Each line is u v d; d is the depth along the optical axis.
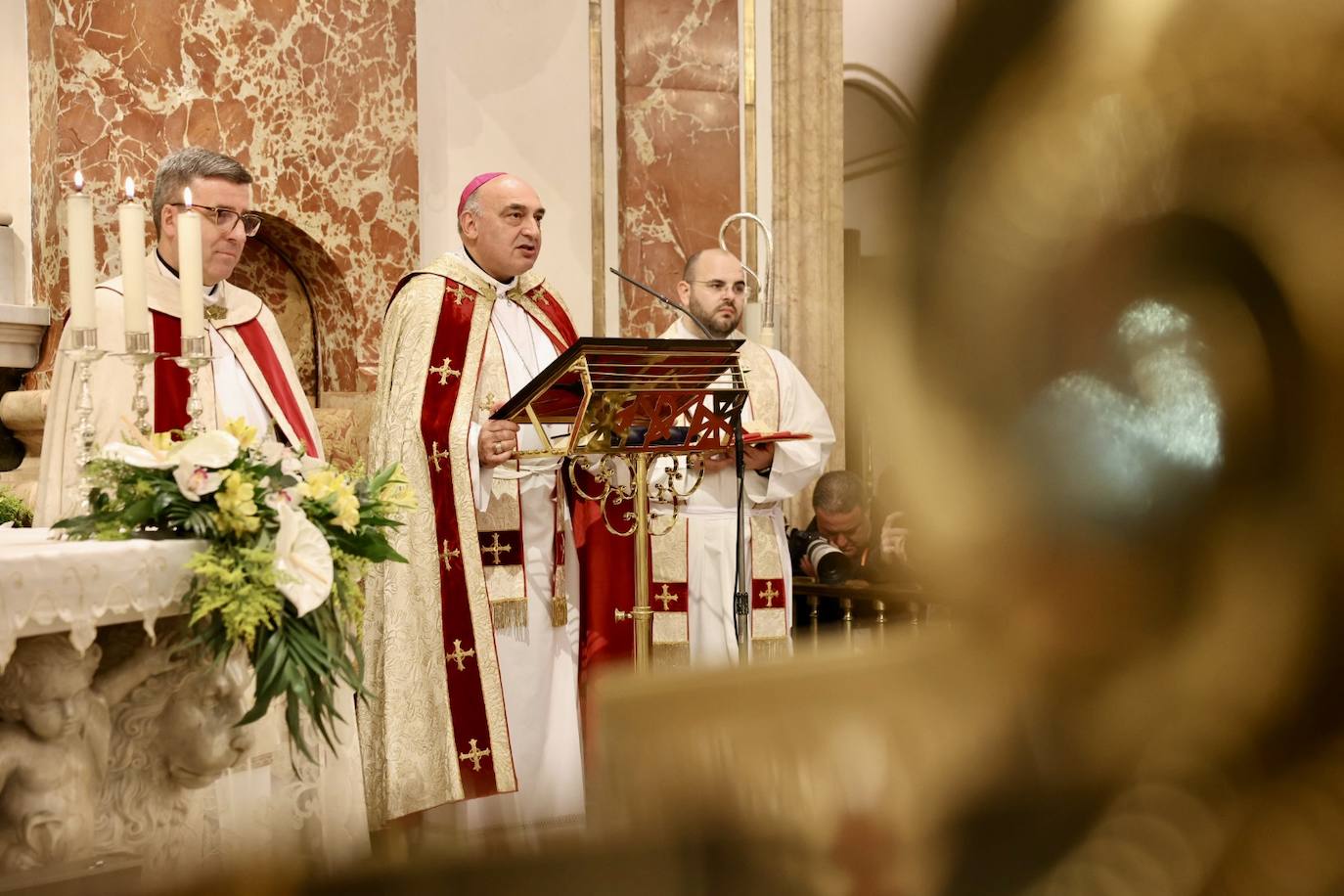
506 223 4.59
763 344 5.38
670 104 7.05
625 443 3.49
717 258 4.98
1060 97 0.18
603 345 3.26
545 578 4.44
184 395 4.07
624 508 4.62
